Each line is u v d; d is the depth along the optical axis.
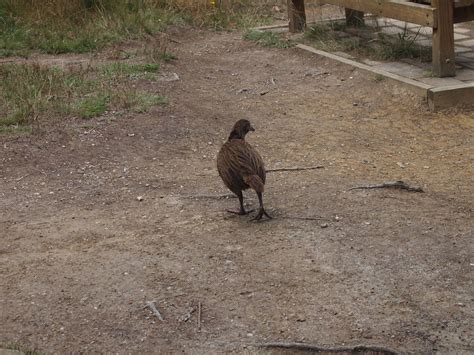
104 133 8.85
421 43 12.06
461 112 9.41
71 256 5.93
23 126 8.97
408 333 4.75
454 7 9.99
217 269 5.61
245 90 10.83
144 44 13.28
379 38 12.53
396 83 10.13
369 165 7.88
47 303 5.26
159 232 6.30
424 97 9.61
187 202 6.93
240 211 6.54
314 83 10.96
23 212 6.84
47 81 10.57
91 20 14.23
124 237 6.23
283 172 7.68
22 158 8.09
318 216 6.45
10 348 4.69
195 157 8.23
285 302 5.15
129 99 9.95
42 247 6.11
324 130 9.07
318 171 7.69
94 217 6.68
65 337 4.86
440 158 8.06
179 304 5.18
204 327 4.91
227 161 6.32
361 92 10.32
